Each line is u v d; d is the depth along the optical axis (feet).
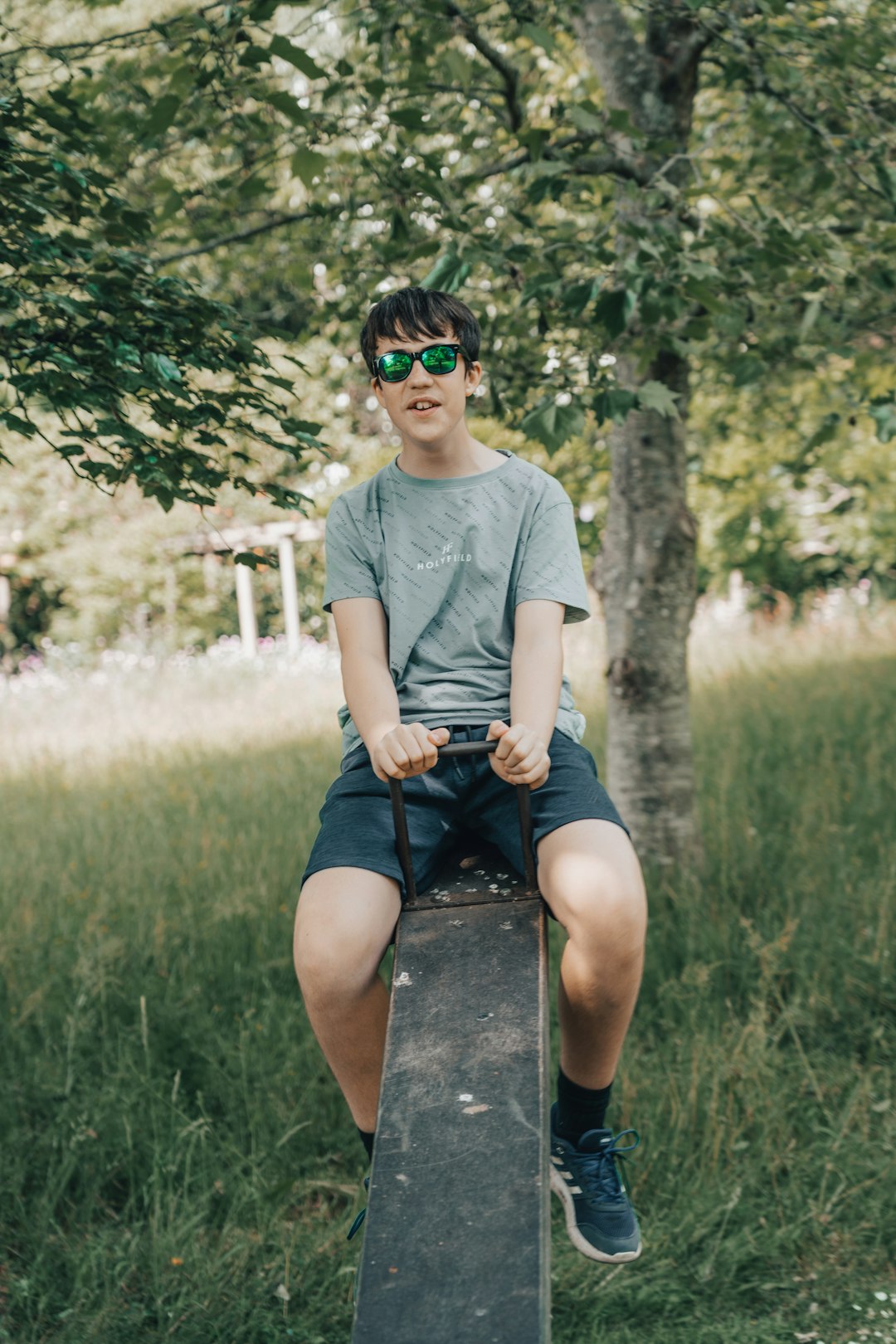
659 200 11.92
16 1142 10.69
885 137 12.79
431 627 6.79
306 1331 8.79
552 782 6.47
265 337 9.72
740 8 12.52
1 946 14.34
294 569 51.96
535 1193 4.72
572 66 18.43
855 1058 11.45
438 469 6.94
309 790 22.90
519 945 5.82
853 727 21.71
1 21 10.51
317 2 12.08
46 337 8.71
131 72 12.19
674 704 15.53
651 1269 9.18
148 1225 9.98
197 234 14.55
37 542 51.29
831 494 40.22
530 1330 4.28
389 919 6.03
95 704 40.91
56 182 8.60
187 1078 12.14
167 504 8.39
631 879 5.96
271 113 13.05
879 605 35.19
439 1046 5.36
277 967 14.15
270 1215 10.09
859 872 14.67
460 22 12.05
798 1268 9.23
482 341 13.42
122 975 13.83
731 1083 10.78
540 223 15.16
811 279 12.37
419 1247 4.59
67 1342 8.68
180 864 17.93
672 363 15.16
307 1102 11.45
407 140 12.95
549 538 6.80
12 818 22.95
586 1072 6.67
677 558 15.49
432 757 5.86
